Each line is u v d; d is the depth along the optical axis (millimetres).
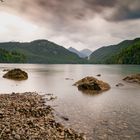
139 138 18172
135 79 66625
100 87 47375
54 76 90562
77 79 76188
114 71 132250
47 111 25859
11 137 14367
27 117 21922
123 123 22188
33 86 54719
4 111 22203
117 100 35188
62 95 40031
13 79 72625
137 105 31172
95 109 28453
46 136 15883
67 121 22891
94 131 19781
